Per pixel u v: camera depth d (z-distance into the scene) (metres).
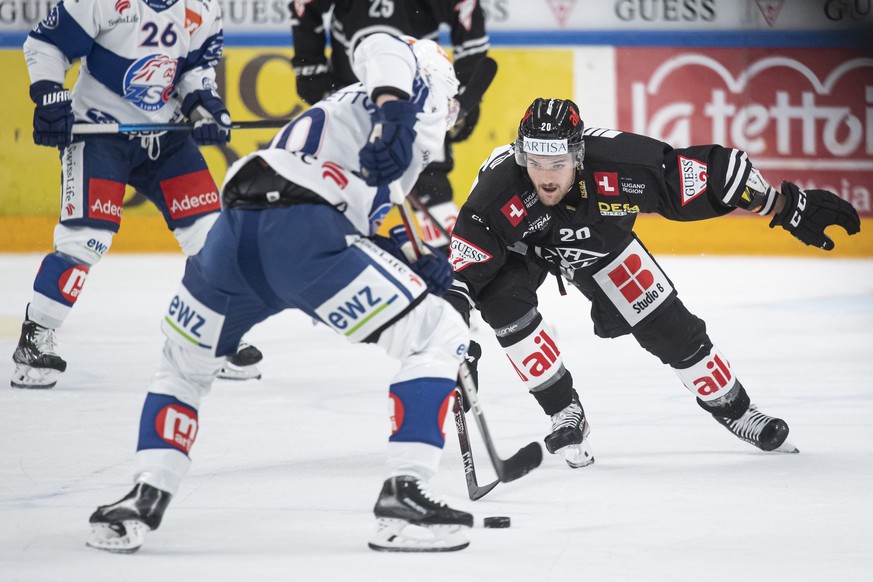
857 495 10.43
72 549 8.67
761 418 12.20
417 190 21.06
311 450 12.46
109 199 15.55
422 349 8.65
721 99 35.06
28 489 10.66
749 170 10.84
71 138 14.99
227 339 8.82
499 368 18.12
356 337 8.50
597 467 11.73
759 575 8.03
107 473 11.29
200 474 11.34
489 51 34.62
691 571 8.13
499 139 34.72
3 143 32.91
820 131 34.94
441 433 8.62
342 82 21.89
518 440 13.02
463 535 8.78
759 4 34.75
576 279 11.88
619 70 34.97
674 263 33.00
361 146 8.59
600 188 10.73
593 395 15.86
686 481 11.06
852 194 34.84
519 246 11.45
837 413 14.50
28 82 32.84
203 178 16.23
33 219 33.03
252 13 33.59
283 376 17.25
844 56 34.78
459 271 11.02
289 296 8.51
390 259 8.52
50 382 15.80
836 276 30.06
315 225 8.29
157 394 8.72
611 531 9.29
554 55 34.81
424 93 8.79
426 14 21.48
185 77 15.83
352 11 21.44
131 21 15.16
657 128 35.16
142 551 8.66
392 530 8.69
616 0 34.81
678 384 16.62
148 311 23.34
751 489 10.71
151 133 15.50
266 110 33.72
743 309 24.59
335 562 8.36
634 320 11.81
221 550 8.70
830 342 20.41
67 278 15.56
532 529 9.37
